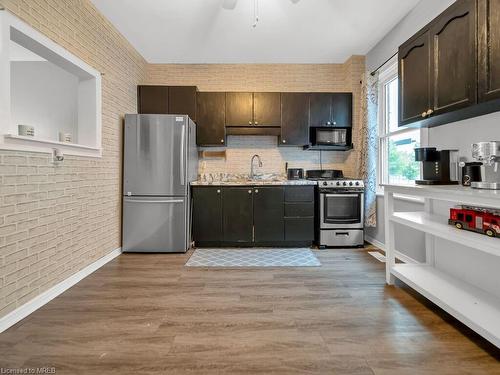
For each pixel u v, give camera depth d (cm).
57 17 232
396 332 174
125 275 274
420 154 220
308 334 172
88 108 288
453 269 226
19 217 192
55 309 204
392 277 248
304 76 434
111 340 166
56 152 226
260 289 241
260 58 416
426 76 205
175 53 399
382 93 372
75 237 255
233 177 435
